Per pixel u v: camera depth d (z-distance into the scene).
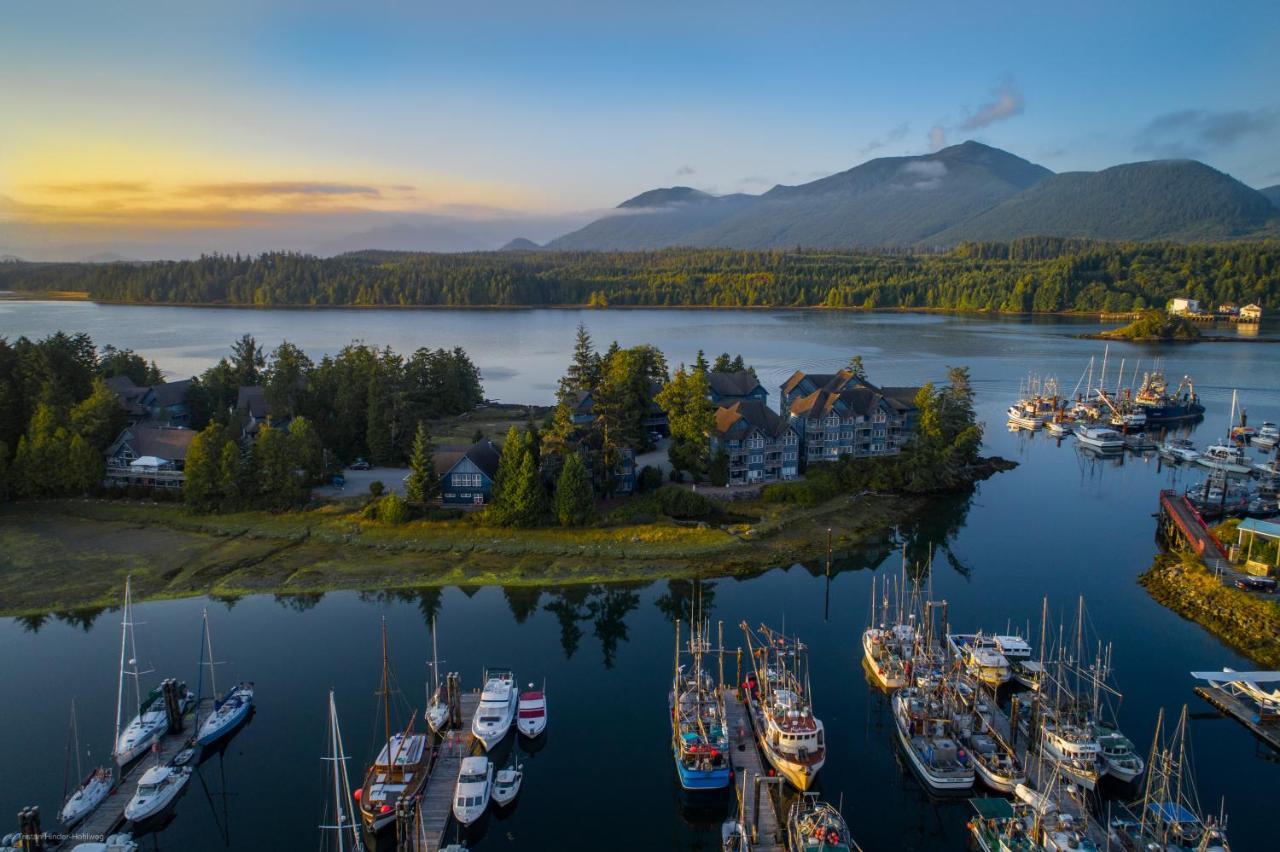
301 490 121.25
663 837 57.97
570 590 98.56
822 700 74.69
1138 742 67.94
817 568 105.25
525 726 68.38
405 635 87.00
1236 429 182.00
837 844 53.88
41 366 142.50
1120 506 132.12
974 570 104.75
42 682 76.56
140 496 124.56
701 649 78.06
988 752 64.25
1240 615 88.31
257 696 74.56
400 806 56.38
